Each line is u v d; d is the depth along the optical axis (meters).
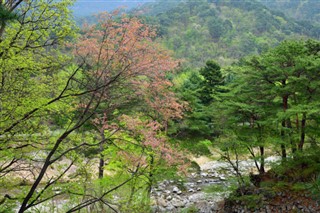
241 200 18.61
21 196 8.64
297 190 17.03
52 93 9.96
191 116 24.33
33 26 9.16
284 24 111.19
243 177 19.61
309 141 18.31
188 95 24.69
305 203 16.14
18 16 6.30
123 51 11.20
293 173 18.27
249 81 19.41
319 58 16.42
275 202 17.20
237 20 111.56
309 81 16.77
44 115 8.95
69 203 11.95
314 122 18.81
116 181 13.33
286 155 19.34
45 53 9.76
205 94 35.53
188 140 23.20
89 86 9.41
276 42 95.00
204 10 112.38
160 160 14.84
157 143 14.23
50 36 9.76
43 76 9.44
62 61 9.69
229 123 19.50
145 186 15.45
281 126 17.41
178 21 104.69
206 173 27.61
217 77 35.56
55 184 9.38
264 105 18.97
